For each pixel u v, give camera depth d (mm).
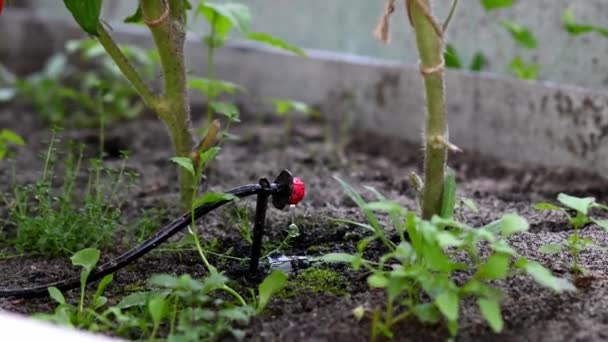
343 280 1134
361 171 1649
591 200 1076
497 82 1695
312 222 1310
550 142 1627
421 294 1057
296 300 1093
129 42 2453
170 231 1144
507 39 1804
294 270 1172
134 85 1235
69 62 2654
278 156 1740
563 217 1332
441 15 1900
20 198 1363
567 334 1005
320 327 1028
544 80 1754
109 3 2621
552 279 976
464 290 996
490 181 1584
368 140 1872
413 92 1838
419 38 1066
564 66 1717
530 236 1234
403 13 1947
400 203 1447
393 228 1268
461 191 1520
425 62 1071
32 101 2297
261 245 1236
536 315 1034
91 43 1993
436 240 984
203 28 2332
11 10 2889
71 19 2697
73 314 1085
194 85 1595
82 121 2023
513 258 1149
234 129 1955
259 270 1171
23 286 1190
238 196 1130
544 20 1737
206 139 1246
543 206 1109
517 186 1540
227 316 1037
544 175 1580
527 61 1777
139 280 1191
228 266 1206
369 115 1933
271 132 1920
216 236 1283
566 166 1606
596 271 1124
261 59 2154
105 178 1610
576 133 1588
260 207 1146
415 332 1014
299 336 1021
